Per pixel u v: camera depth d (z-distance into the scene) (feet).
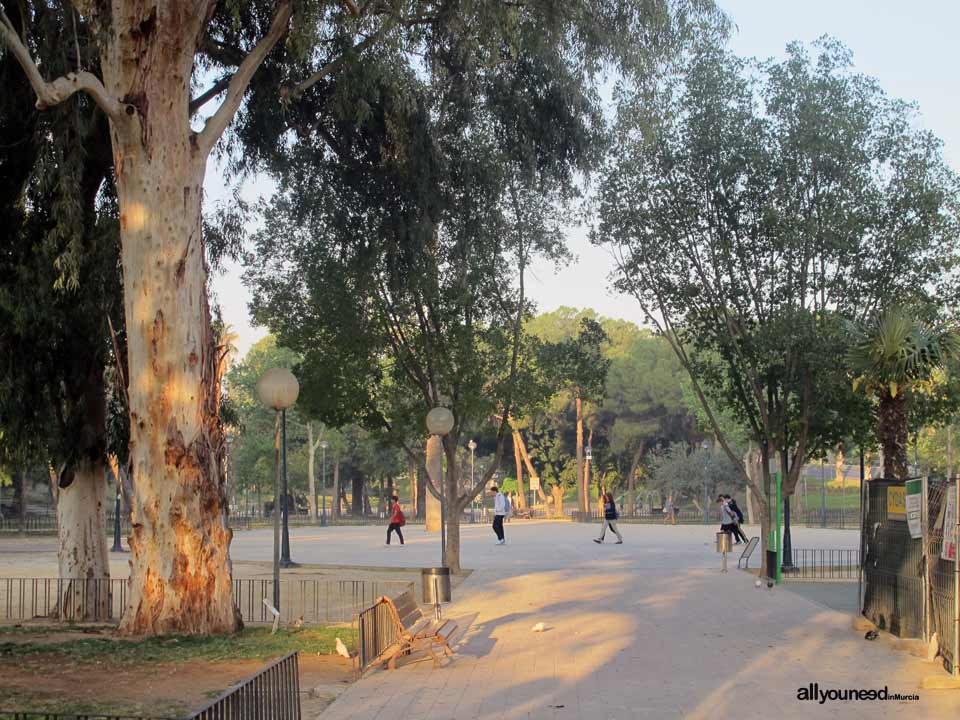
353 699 34.32
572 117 75.72
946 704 32.42
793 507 228.63
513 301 81.71
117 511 129.49
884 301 77.10
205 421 51.55
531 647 45.73
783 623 53.06
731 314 83.15
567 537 140.15
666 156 81.41
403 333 83.15
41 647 45.60
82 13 50.21
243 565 96.94
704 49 64.95
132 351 51.26
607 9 60.18
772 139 79.36
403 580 80.69
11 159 58.13
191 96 64.34
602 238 83.51
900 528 46.73
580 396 86.53
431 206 73.67
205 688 36.65
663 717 30.81
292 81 63.62
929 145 77.97
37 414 59.82
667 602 62.80
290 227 79.41
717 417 193.16
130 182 50.93
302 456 251.80
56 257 54.54
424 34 65.67
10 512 208.13
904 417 65.46
